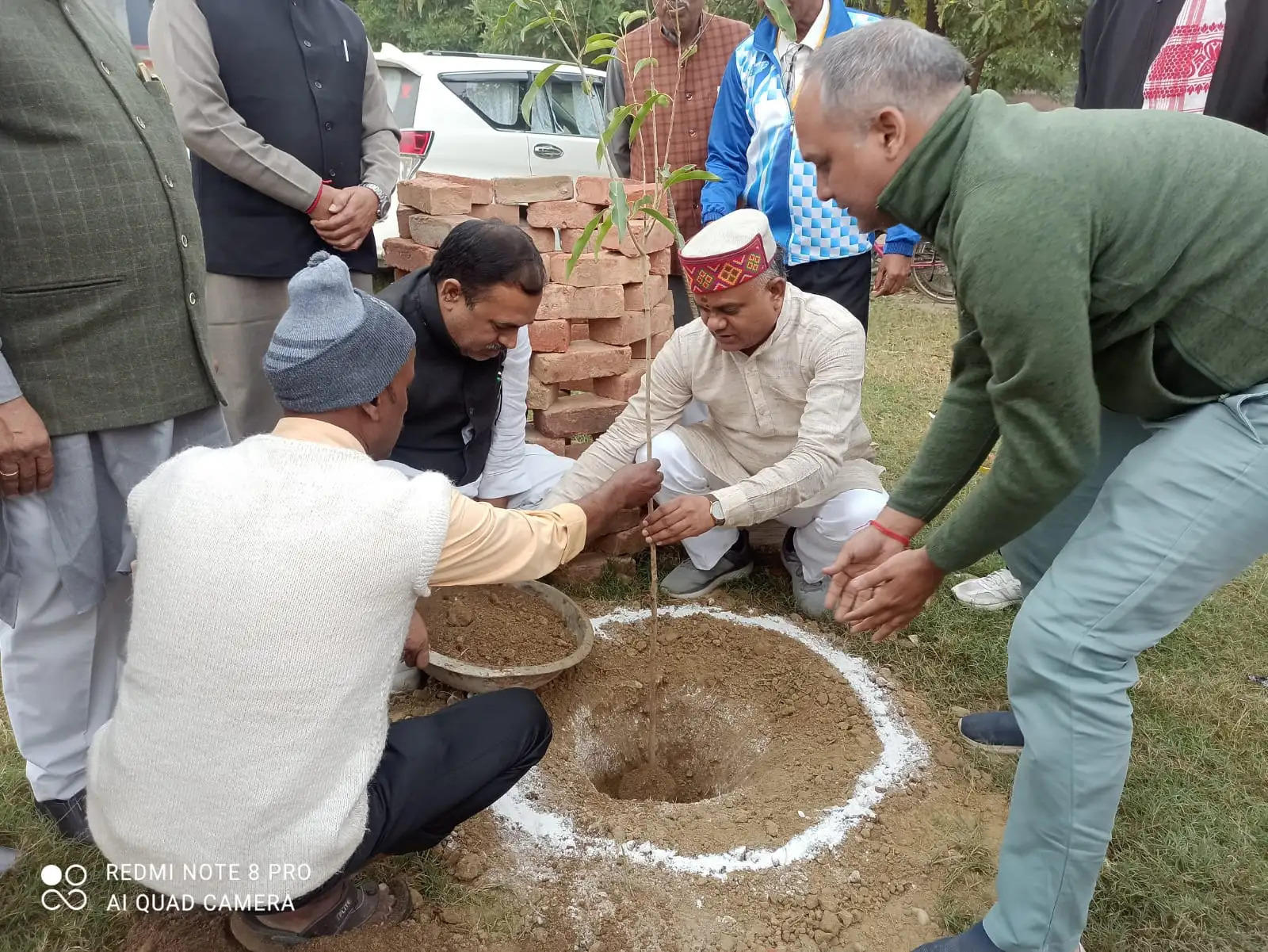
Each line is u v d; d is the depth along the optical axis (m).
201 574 1.49
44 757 2.17
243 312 3.24
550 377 3.36
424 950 2.00
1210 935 2.11
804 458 2.78
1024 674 1.74
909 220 1.68
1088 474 1.65
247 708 1.50
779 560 3.68
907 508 2.03
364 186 3.26
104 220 1.96
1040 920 1.78
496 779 1.95
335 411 1.64
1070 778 1.70
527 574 1.89
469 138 7.12
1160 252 1.55
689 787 2.95
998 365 1.59
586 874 2.21
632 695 2.96
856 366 2.83
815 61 1.67
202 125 2.91
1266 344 1.61
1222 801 2.49
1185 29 2.96
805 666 3.03
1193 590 1.67
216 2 2.92
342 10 3.27
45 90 1.87
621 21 2.20
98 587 2.12
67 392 1.98
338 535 1.52
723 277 2.61
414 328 2.74
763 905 2.16
